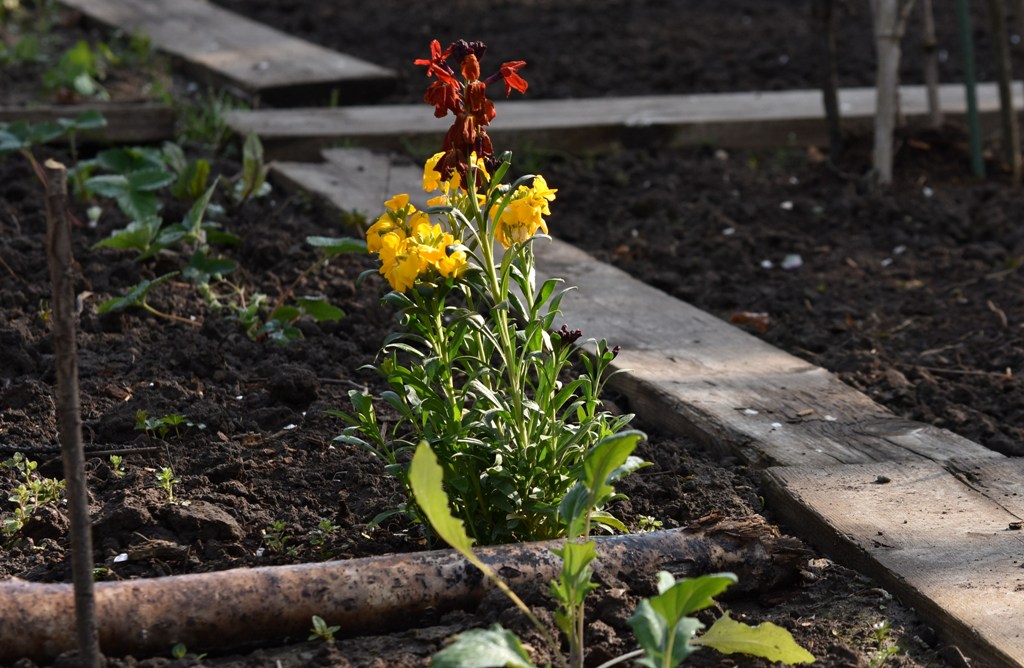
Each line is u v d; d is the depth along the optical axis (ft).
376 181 21.20
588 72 30.35
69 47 30.89
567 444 9.88
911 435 12.67
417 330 10.12
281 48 30.07
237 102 26.73
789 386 13.88
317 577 9.41
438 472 7.97
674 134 24.48
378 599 9.46
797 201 21.57
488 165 9.83
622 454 8.67
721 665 9.15
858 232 20.57
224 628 9.17
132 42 29.94
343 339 15.85
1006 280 18.35
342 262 18.11
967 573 9.92
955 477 11.69
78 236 18.66
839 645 9.26
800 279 18.57
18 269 17.07
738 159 24.30
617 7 37.96
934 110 24.31
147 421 12.89
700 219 20.88
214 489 11.67
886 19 21.84
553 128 24.00
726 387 13.78
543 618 9.23
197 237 17.29
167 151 20.22
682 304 16.69
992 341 16.17
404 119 24.58
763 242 19.92
